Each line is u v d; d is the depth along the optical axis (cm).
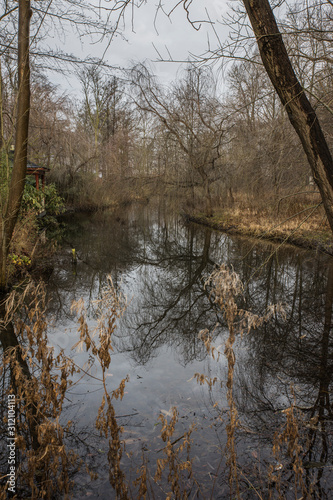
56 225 2214
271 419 388
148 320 802
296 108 354
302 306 794
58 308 791
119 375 511
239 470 310
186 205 2592
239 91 1378
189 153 2117
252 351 585
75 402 432
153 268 1332
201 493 285
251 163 1350
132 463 325
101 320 295
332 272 1055
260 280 1026
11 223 845
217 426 379
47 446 280
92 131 3722
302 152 859
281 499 272
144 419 394
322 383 471
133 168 2642
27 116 823
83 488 294
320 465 312
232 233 1862
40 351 320
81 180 3055
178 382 486
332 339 618
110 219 2686
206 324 766
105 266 1299
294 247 1404
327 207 363
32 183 2031
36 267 1116
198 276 1222
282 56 349
